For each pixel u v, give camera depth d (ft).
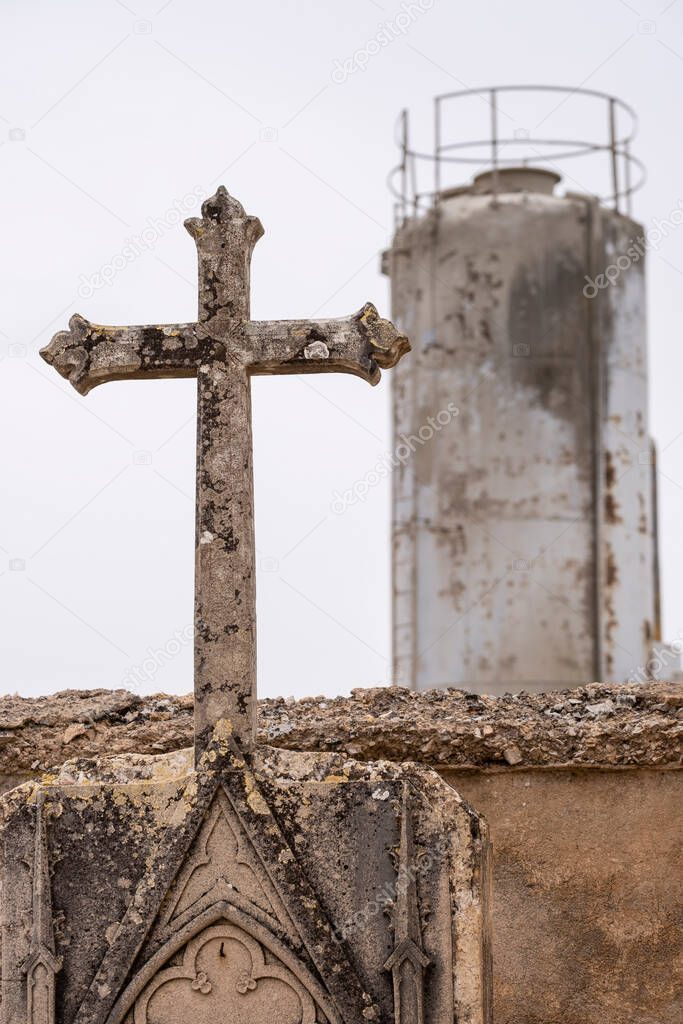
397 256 86.28
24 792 27.58
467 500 82.33
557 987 31.55
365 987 26.53
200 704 27.61
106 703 34.01
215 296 28.91
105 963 26.81
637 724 31.71
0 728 33.12
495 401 82.69
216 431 28.35
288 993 26.61
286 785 27.22
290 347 28.68
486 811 32.09
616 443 82.89
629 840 31.76
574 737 31.68
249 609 27.81
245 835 27.04
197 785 27.22
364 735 32.17
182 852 26.99
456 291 83.82
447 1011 26.50
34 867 27.20
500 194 85.30
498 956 31.65
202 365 28.68
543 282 83.41
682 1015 31.35
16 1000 26.91
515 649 81.00
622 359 83.71
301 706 33.53
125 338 29.07
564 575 81.41
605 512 81.97
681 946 31.55
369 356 28.68
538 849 31.86
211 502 28.09
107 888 27.12
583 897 31.73
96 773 27.63
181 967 26.84
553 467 82.17
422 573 82.89
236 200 29.32
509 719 32.22
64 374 29.32
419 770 27.32
